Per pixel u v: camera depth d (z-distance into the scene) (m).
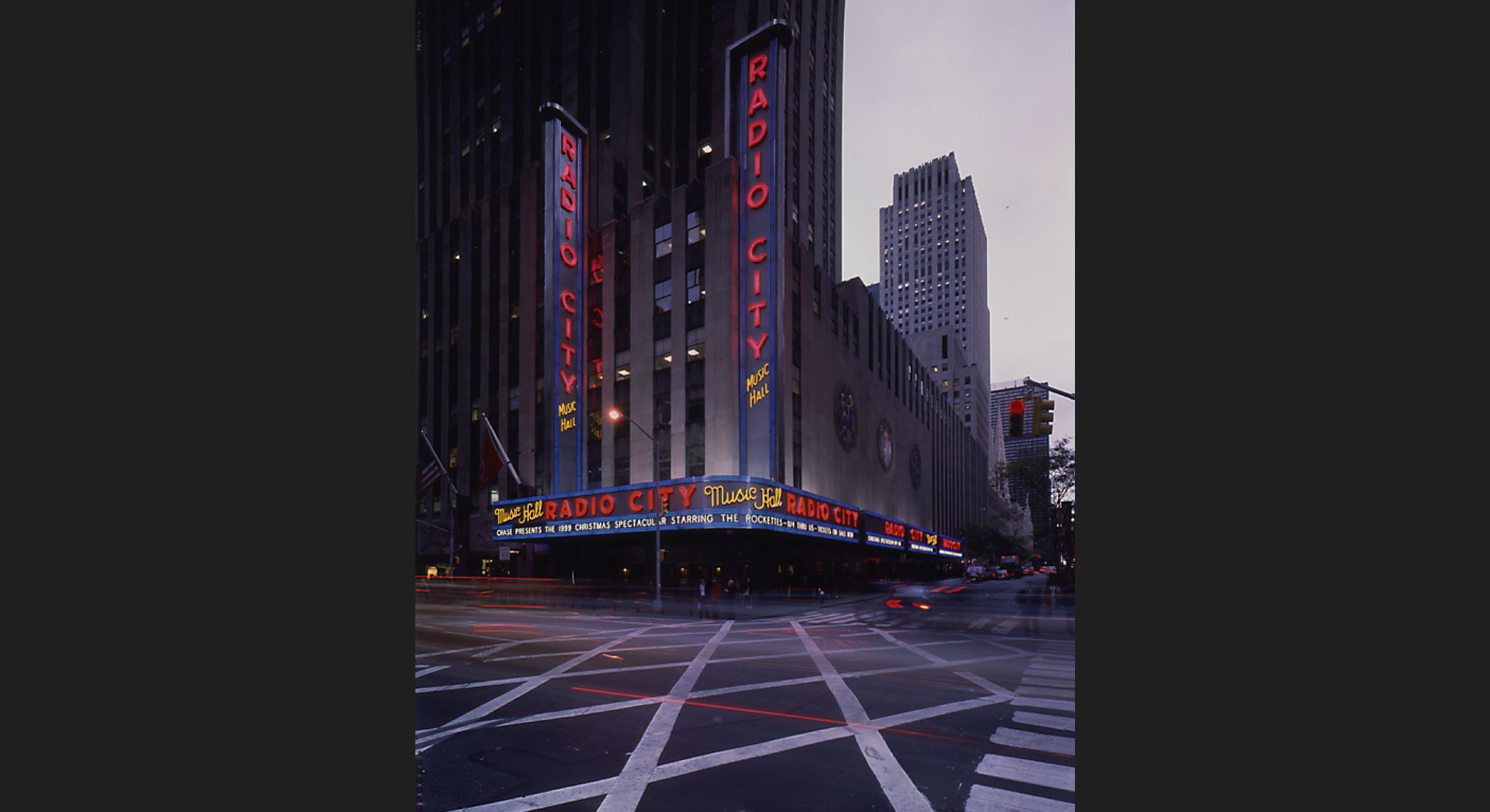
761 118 41.34
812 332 48.03
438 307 61.97
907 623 25.75
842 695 11.81
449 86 75.44
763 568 42.09
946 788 7.25
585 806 6.79
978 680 13.16
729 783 7.40
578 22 64.19
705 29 66.56
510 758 8.23
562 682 13.03
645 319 45.03
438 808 6.72
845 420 53.94
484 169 69.75
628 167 58.31
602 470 45.66
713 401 41.16
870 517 54.72
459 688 12.38
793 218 69.56
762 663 15.35
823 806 6.77
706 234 42.59
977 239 147.12
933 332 126.44
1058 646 18.33
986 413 134.75
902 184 151.38
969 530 107.12
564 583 45.50
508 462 48.22
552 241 48.09
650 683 12.93
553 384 47.69
